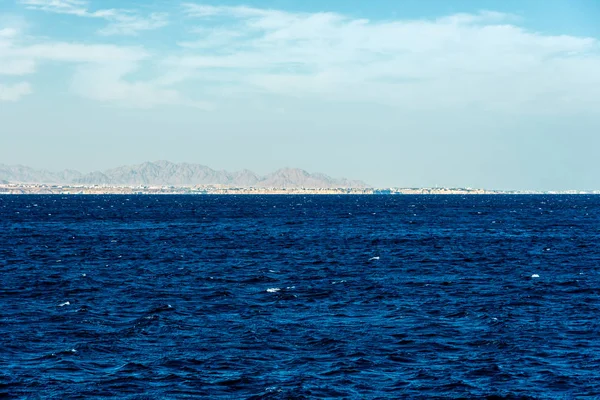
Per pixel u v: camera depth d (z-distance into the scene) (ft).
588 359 248.93
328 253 622.13
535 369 237.45
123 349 261.24
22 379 224.74
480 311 333.62
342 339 275.59
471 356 253.24
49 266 516.32
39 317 317.22
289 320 313.32
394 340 275.59
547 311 335.06
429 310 337.52
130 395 212.02
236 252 630.74
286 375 230.89
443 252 629.92
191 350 260.01
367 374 232.12
